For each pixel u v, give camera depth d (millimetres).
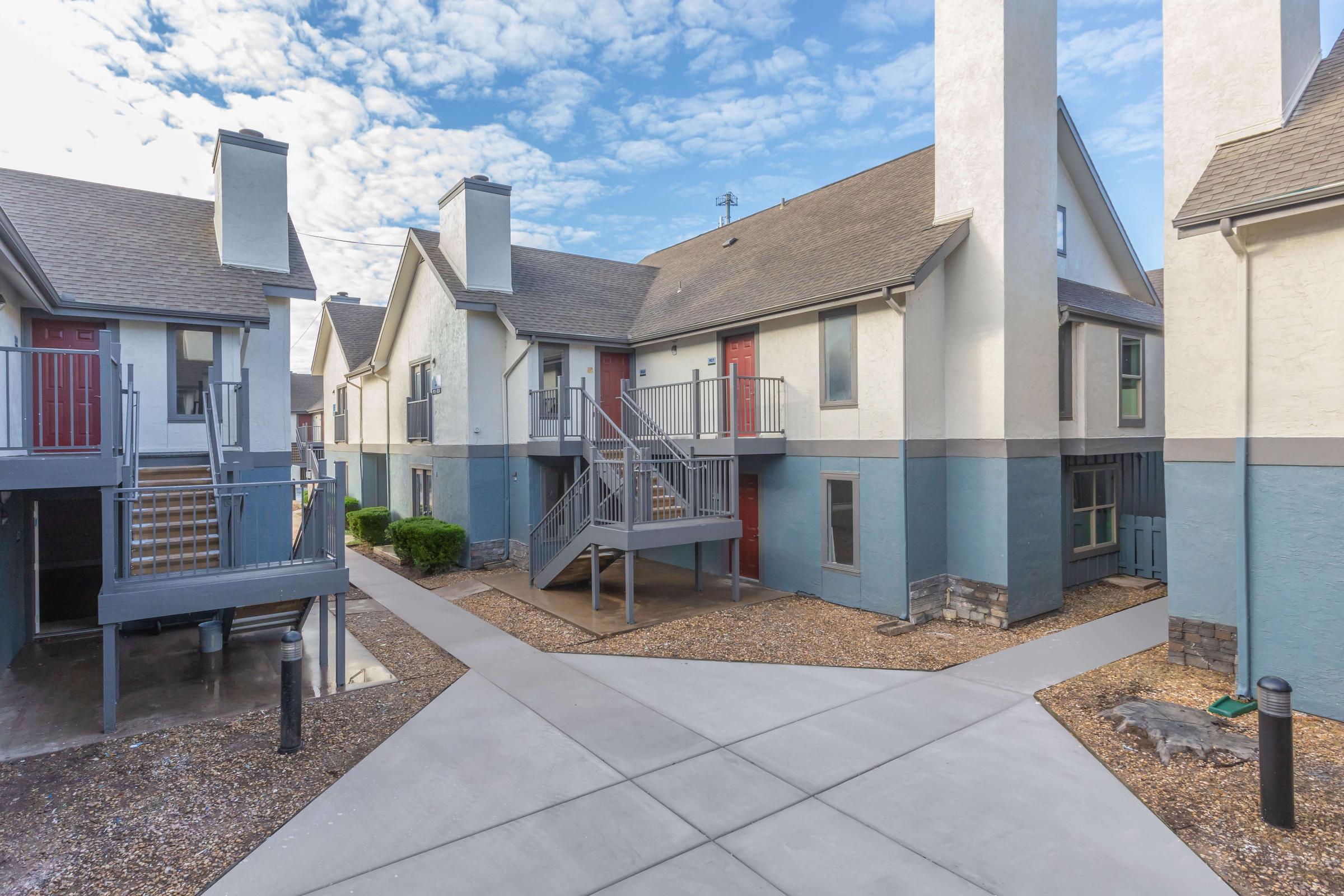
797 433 11047
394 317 17594
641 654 8094
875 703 6434
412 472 17062
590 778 4977
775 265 12539
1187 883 3646
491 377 14031
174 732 5887
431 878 3758
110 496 6059
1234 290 6852
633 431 13336
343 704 6562
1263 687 4258
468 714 6262
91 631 9383
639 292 16391
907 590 9406
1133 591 11305
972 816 4371
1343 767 4945
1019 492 9398
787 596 10867
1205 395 7102
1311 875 3674
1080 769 5023
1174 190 7355
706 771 5062
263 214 11461
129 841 4164
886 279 9117
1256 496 6305
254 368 11070
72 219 10773
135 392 8188
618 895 3598
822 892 3613
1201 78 7156
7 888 3680
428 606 10711
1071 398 10828
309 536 7910
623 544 9266
